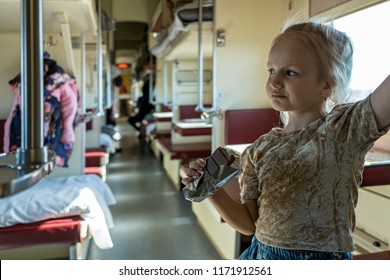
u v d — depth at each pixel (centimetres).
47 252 262
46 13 248
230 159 92
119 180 517
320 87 89
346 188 84
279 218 89
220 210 105
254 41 307
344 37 91
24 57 68
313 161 84
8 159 72
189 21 303
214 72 287
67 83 276
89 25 290
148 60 820
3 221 206
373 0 190
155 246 293
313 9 246
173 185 487
